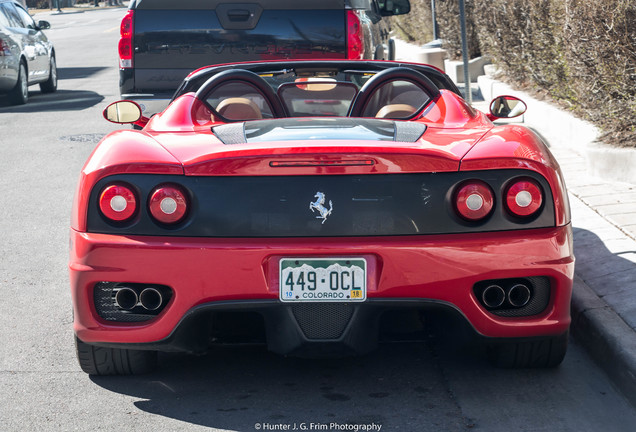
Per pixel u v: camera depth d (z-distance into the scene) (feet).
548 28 34.78
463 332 11.82
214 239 11.43
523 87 40.40
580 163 27.55
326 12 27.09
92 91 58.34
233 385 13.02
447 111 13.94
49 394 12.73
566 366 13.76
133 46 26.73
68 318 16.26
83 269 11.68
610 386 12.99
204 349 12.26
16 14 53.26
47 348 14.69
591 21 26.27
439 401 12.37
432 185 11.47
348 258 11.34
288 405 12.28
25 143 37.01
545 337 12.03
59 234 22.63
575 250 18.65
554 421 11.75
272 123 13.47
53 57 58.23
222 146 11.91
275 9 26.99
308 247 11.28
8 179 29.76
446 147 11.82
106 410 12.17
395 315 12.55
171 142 12.35
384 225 11.43
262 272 11.33
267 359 14.05
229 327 12.62
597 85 27.09
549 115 33.06
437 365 13.71
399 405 12.25
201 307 11.46
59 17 210.79
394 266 11.32
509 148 11.85
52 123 42.88
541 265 11.59
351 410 12.09
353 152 11.27
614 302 15.14
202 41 26.86
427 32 68.33
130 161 11.59
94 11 251.80
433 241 11.36
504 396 12.55
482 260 11.43
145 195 11.53
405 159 11.34
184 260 11.35
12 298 17.47
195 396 12.63
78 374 13.51
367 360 13.94
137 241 11.48
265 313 11.59
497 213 11.59
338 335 11.59
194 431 11.49
